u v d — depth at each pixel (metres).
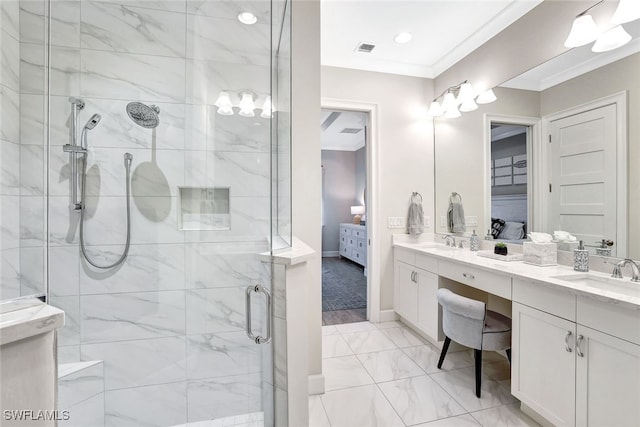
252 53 1.49
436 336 2.32
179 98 1.49
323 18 2.27
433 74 3.12
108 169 1.44
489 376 1.96
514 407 1.65
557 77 1.92
